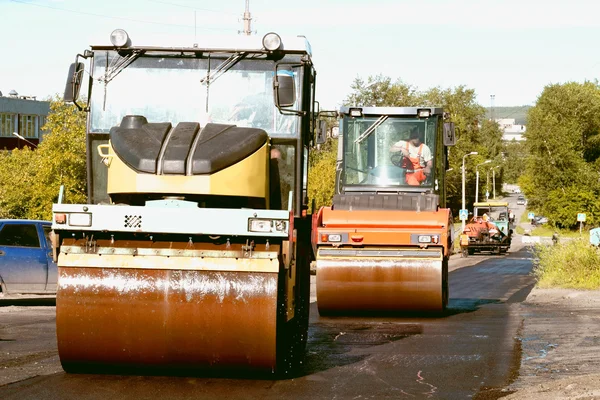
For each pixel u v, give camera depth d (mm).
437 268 15906
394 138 18672
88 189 10086
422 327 14758
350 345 12289
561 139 101812
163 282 8578
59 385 8570
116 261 8625
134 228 8547
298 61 10078
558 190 102500
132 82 10156
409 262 16031
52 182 36562
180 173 8797
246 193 9055
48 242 17859
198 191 8820
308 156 10711
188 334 8562
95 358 8758
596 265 25281
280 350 8883
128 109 10117
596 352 11422
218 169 8883
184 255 8633
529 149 106312
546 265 27703
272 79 10102
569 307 18641
